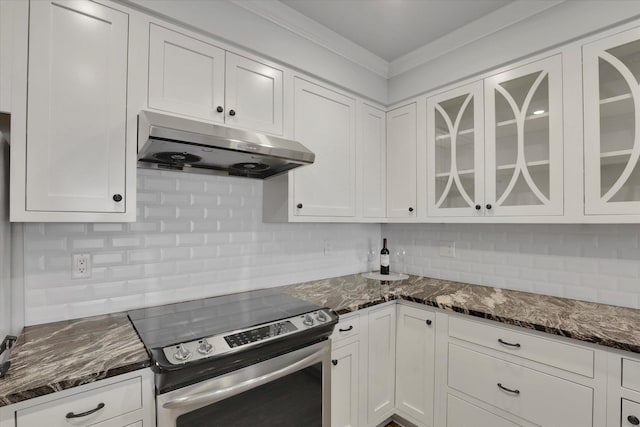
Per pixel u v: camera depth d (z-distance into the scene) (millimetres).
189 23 1394
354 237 2514
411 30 1921
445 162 2016
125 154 1242
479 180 1847
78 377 884
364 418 1742
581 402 1262
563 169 1542
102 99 1197
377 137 2289
